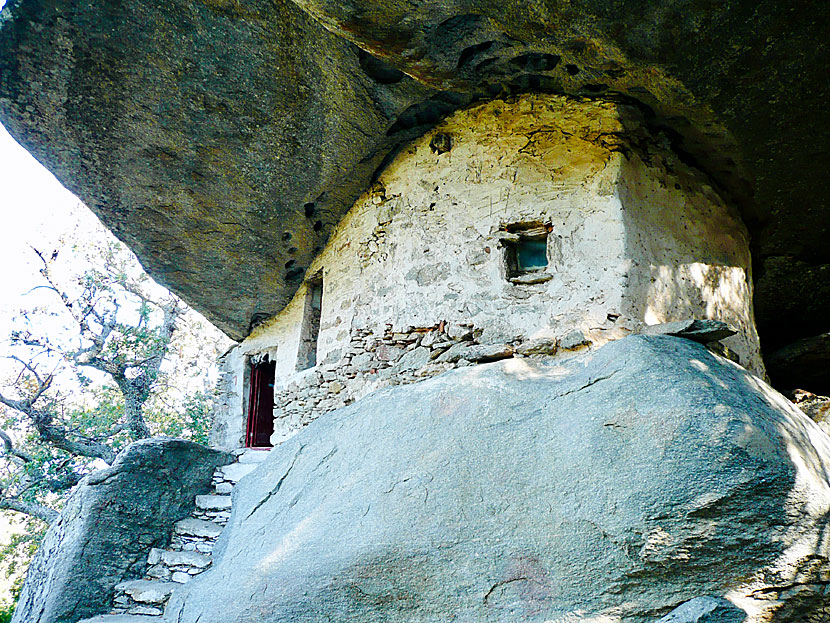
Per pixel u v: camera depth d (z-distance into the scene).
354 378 5.60
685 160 5.16
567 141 4.97
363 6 3.63
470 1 3.59
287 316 7.49
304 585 3.26
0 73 4.61
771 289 6.89
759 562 2.80
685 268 4.92
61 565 4.82
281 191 5.84
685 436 3.00
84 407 14.16
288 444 4.39
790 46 3.76
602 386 3.41
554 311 4.64
